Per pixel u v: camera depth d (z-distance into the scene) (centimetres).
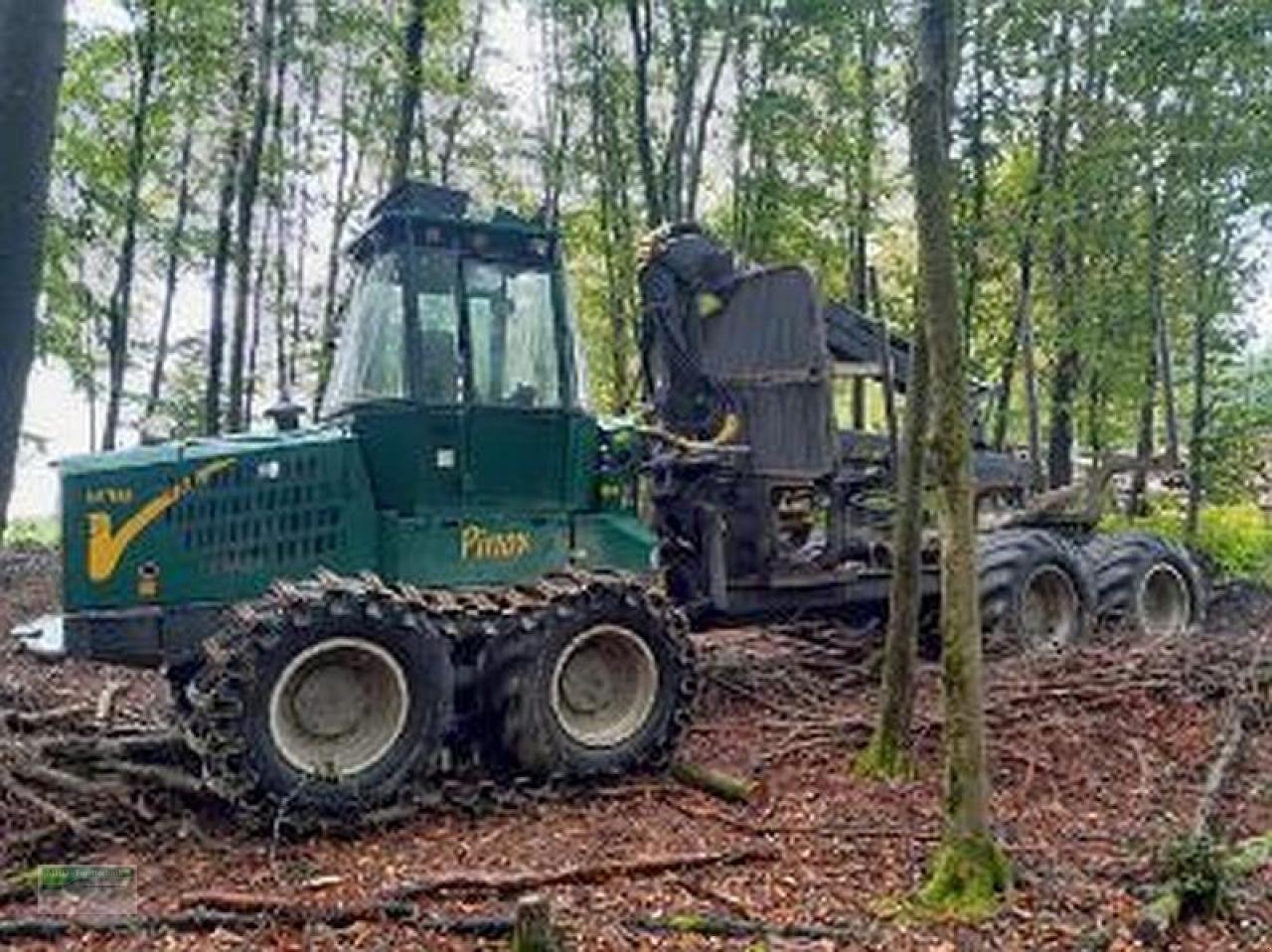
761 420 980
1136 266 1809
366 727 659
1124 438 2116
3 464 254
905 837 592
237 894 514
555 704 692
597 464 781
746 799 666
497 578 737
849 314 1030
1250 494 2002
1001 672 905
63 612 687
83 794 633
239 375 1739
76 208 1798
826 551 993
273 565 701
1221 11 1588
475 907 507
